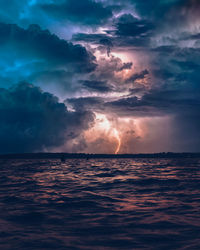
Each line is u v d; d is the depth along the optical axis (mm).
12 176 31812
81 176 31094
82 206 11789
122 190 17562
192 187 18781
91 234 7340
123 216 9641
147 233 7375
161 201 12953
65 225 8398
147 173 34312
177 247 6121
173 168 48125
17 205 12102
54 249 6082
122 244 6422
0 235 7258
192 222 8617
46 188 19172
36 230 7801
